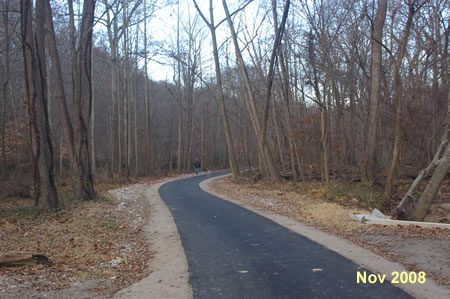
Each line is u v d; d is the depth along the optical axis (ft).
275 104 89.40
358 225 31.09
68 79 107.04
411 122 57.67
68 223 33.60
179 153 137.59
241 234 29.12
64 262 21.56
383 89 64.34
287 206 44.39
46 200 38.45
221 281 18.22
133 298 16.06
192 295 16.39
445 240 25.04
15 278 17.94
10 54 77.92
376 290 16.38
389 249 23.32
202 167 157.48
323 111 64.64
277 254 22.91
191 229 31.60
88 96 49.62
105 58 101.76
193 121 164.14
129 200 53.98
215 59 86.63
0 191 52.90
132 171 123.24
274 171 72.23
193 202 49.67
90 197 49.24
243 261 21.65
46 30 44.50
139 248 26.09
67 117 47.70
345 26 84.43
